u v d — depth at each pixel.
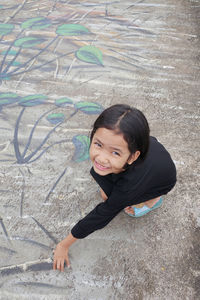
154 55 2.76
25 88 2.38
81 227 1.28
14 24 3.03
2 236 1.58
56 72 2.53
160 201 1.68
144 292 1.42
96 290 1.42
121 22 3.14
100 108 2.25
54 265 1.48
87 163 1.91
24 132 2.06
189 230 1.63
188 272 1.48
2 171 1.84
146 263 1.51
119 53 2.76
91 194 1.76
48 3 3.38
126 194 1.12
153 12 3.33
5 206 1.69
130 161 1.02
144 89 2.43
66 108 2.24
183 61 2.71
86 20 3.14
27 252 1.53
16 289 1.42
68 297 1.40
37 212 1.68
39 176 1.83
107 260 1.52
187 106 2.30
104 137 0.94
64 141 2.02
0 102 2.25
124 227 1.63
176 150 2.00
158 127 2.14
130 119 0.92
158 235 1.61
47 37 2.89
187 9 3.40
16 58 2.64
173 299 1.40
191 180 1.85
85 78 2.49
